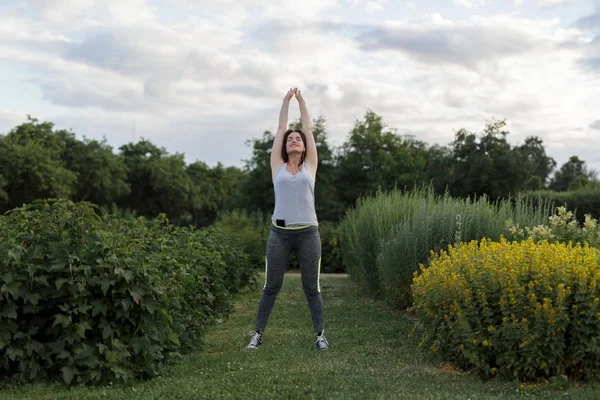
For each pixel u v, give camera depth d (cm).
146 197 5434
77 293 467
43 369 468
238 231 2112
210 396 425
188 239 848
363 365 527
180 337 591
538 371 471
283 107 675
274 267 631
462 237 837
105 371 471
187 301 661
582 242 726
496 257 511
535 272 474
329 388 444
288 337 682
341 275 1839
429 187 1147
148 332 493
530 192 2028
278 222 626
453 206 912
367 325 759
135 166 5322
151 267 509
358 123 3712
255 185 3556
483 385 451
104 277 477
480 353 479
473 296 488
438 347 521
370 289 1159
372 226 1157
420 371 502
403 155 3641
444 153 3456
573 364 458
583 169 4481
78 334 461
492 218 853
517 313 463
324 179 3559
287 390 437
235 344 664
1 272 459
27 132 4109
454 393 427
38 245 488
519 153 2916
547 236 732
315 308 629
